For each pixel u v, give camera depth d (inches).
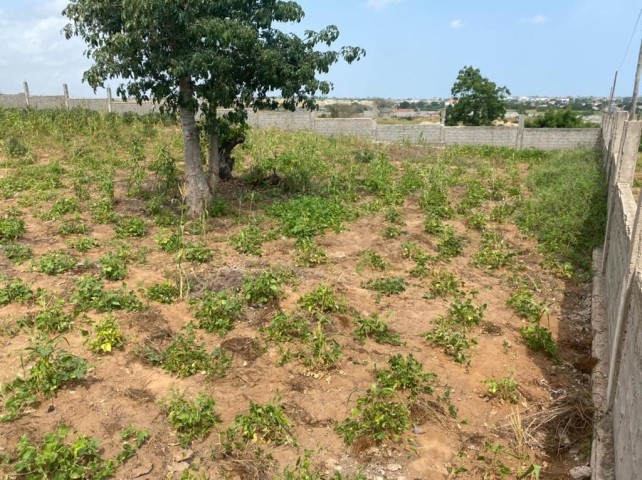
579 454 177.5
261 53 385.1
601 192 463.2
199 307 255.1
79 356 213.6
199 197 404.8
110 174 522.6
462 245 372.5
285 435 172.2
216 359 214.5
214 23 355.3
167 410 183.0
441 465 167.5
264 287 262.5
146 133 788.6
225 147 496.7
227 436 168.9
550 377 221.3
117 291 266.1
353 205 459.5
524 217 438.6
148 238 360.8
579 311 284.4
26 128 738.2
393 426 176.1
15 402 179.0
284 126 986.7
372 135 970.1
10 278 282.8
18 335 229.5
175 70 355.3
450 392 203.8
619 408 169.5
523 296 280.4
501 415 195.3
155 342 227.6
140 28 346.9
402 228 399.9
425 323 256.4
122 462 159.9
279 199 465.4
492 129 940.6
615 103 839.1
